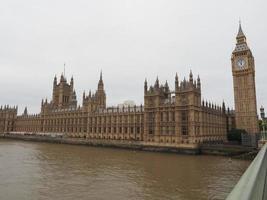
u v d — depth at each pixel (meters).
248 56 133.38
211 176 52.62
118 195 38.84
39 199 36.34
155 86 121.69
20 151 105.00
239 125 132.50
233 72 138.12
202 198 37.16
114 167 64.56
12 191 40.44
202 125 111.69
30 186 43.75
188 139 104.31
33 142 174.00
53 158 82.50
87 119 167.25
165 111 115.69
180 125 108.44
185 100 108.50
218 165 68.00
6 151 104.19
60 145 146.12
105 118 153.88
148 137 120.00
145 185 44.94
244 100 132.62
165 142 112.56
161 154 99.31
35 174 54.47
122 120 142.62
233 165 68.06
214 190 41.44
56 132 194.25
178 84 113.38
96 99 172.50
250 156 80.56
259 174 5.86
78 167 64.31
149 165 68.00
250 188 4.43
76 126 176.38
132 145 121.62
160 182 47.25
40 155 90.75
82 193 39.72
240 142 112.88
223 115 141.62
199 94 112.00
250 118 129.62
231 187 43.25
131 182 47.34
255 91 139.00
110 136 149.00
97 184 45.72
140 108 135.88
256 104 137.75
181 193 39.88
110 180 49.06
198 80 113.69
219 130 133.00
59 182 47.09
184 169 61.53
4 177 50.97
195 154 97.88
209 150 97.56
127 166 66.25
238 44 138.88
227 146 92.38
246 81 133.38
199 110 110.50
